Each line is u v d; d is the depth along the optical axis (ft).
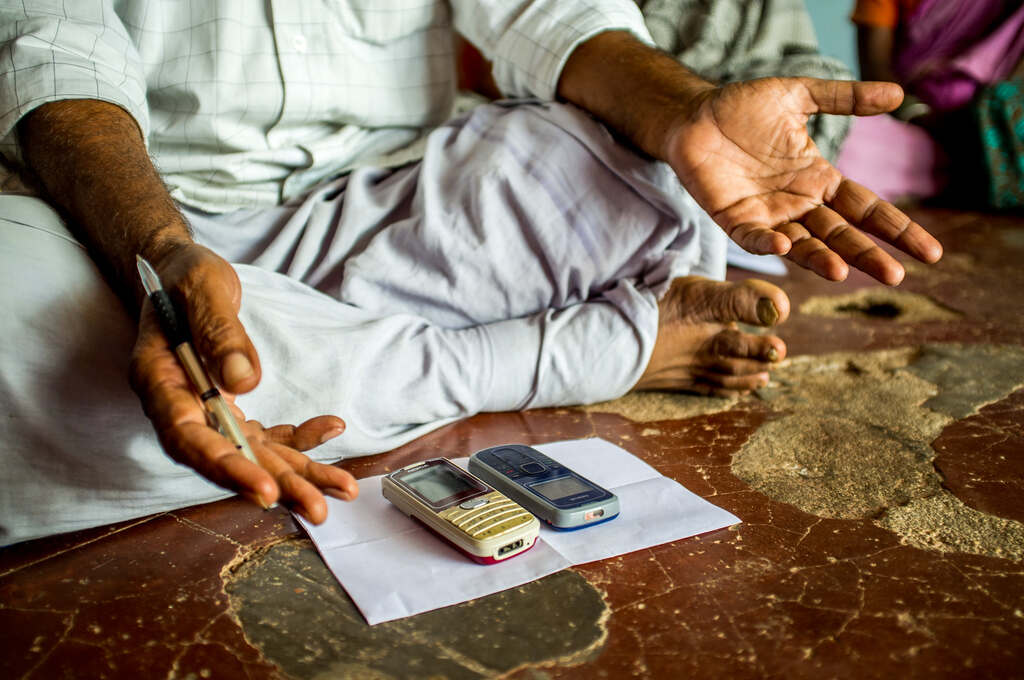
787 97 3.58
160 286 2.49
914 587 2.74
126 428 3.03
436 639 2.51
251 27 4.40
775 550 2.97
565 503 3.05
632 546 2.97
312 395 3.43
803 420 4.10
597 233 4.18
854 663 2.39
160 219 3.06
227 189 4.58
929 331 5.42
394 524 3.10
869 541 3.02
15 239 3.03
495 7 4.69
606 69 4.32
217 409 2.30
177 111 4.50
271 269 4.31
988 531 3.07
